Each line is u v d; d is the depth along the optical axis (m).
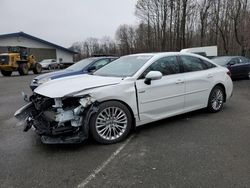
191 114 6.55
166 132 5.24
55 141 4.31
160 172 3.60
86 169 3.74
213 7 38.72
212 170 3.62
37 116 4.74
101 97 4.57
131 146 4.55
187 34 42.97
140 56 5.83
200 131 5.27
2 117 6.88
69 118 4.32
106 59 10.03
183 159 3.98
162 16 44.97
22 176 3.58
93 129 4.54
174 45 42.41
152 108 5.26
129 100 4.89
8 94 11.30
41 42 45.75
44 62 39.50
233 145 4.50
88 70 9.38
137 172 3.62
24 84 15.88
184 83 5.79
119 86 4.80
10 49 25.59
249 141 4.68
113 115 4.73
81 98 4.40
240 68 14.02
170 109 5.61
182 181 3.35
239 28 34.25
